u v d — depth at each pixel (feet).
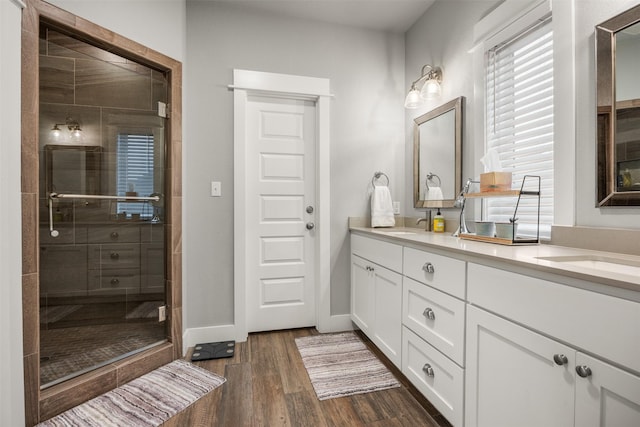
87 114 5.98
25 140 4.55
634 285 2.24
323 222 8.35
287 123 8.43
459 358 4.17
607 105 3.94
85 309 5.94
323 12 7.96
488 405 3.69
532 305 3.11
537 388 3.06
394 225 8.53
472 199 6.38
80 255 5.94
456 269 4.25
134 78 6.47
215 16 7.62
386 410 5.09
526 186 5.41
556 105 4.60
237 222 7.77
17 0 4.38
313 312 8.69
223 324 7.76
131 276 6.53
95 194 6.11
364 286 7.51
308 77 8.19
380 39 8.79
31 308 4.64
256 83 7.83
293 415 4.95
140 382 5.86
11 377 4.38
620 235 3.75
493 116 6.01
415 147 8.30
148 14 6.26
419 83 8.21
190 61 7.47
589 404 2.59
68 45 5.60
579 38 4.32
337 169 8.50
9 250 4.35
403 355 5.63
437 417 4.92
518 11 5.24
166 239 6.86
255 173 8.23
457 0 6.84
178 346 6.86
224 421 4.80
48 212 5.59
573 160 4.36
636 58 3.67
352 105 8.59
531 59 5.23
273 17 7.99
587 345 2.60
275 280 8.43
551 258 3.44
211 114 7.61
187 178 7.49
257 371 6.29
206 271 7.64
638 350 2.25
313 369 6.37
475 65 6.29
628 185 3.74
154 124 6.71
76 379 5.32
